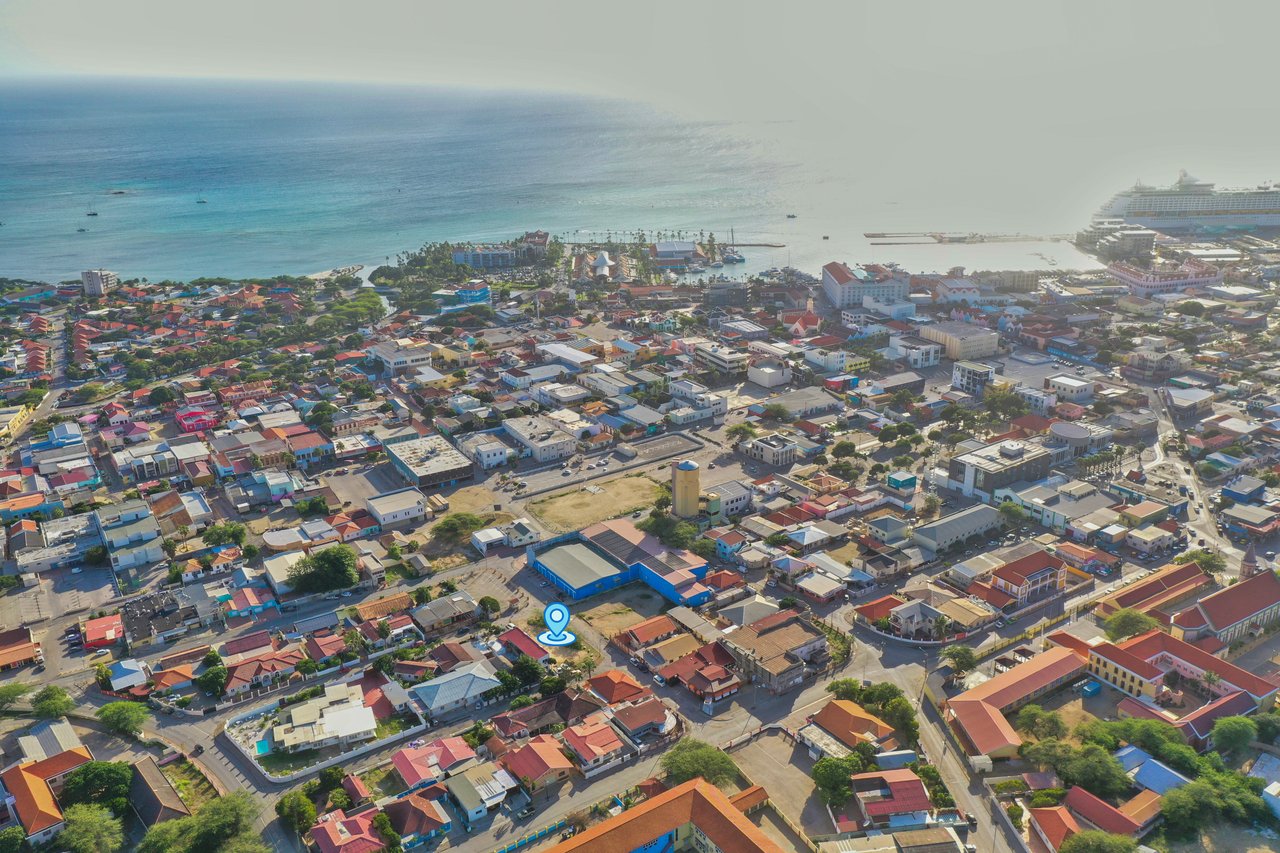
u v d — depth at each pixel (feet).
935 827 609.83
